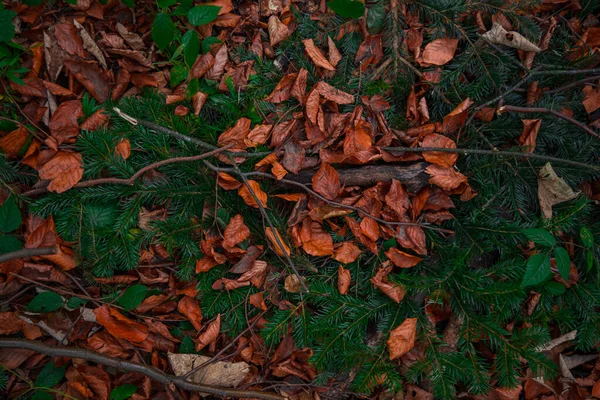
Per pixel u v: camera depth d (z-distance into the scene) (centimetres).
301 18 87
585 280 82
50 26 82
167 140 81
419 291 81
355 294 83
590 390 84
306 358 83
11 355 77
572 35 87
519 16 82
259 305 82
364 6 83
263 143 82
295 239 81
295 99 85
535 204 83
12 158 80
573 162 76
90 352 77
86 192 78
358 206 81
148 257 82
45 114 81
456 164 82
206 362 79
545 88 84
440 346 82
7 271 78
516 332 81
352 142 81
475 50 83
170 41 79
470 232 81
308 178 81
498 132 83
